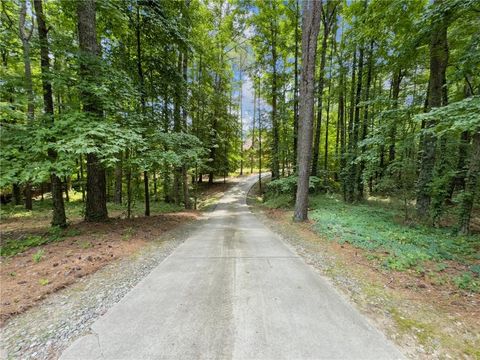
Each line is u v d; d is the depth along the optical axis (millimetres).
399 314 2994
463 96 9305
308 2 8727
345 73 13617
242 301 3320
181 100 12180
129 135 6672
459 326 2730
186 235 7660
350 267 4566
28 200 12797
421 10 7992
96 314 2980
